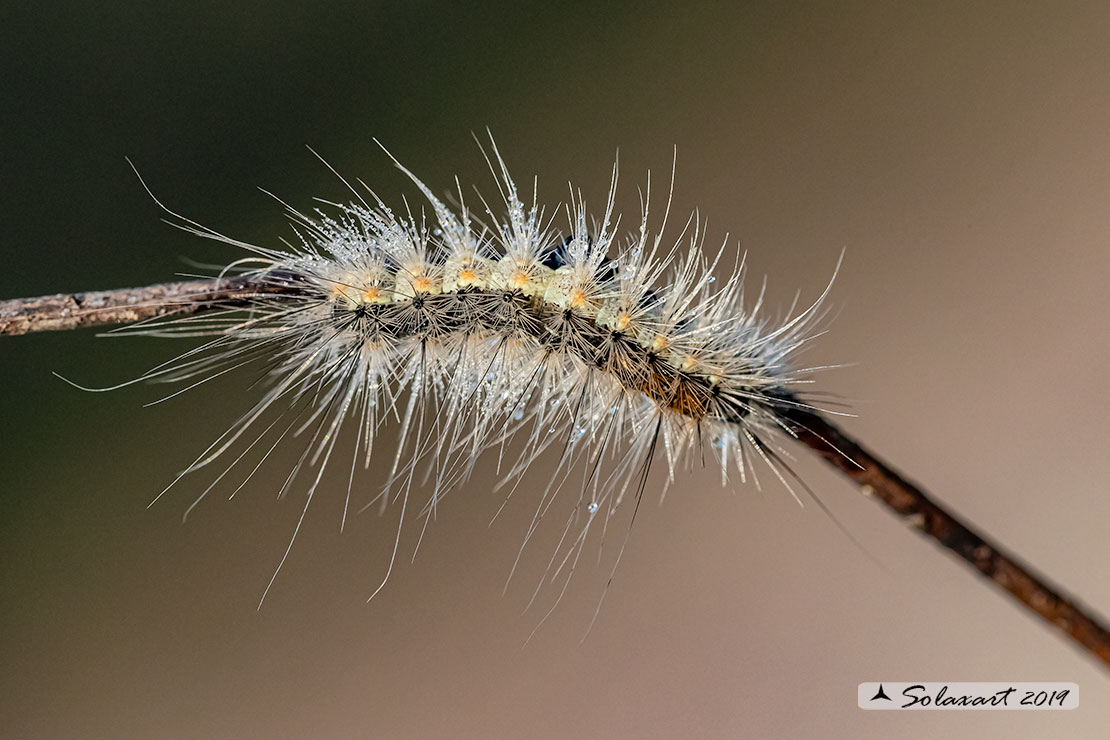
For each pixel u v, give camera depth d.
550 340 0.21
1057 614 0.20
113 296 0.20
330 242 0.21
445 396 0.21
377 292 0.21
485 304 0.21
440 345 0.21
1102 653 0.20
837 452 0.20
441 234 0.21
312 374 0.21
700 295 0.21
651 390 0.21
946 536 0.20
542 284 0.21
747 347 0.21
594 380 0.21
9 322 0.20
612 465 0.21
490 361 0.21
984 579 0.20
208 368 0.21
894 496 0.20
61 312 0.20
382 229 0.21
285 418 0.21
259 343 0.21
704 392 0.21
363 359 0.21
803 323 0.21
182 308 0.20
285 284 0.21
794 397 0.21
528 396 0.21
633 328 0.21
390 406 0.21
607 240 0.21
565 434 0.21
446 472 0.21
